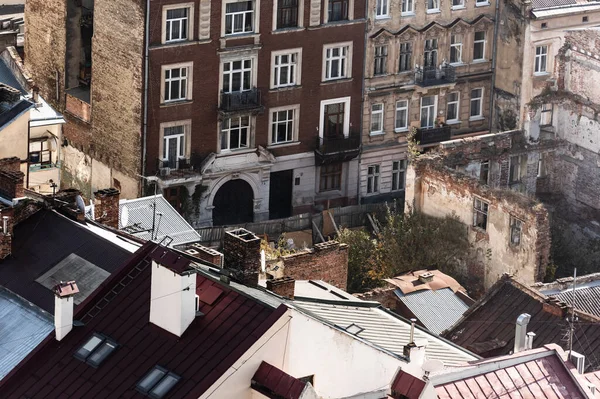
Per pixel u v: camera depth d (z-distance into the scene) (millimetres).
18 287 64875
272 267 84188
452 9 121188
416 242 106062
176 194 112938
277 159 116375
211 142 113250
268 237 113250
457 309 91938
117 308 61000
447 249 105188
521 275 101312
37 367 60031
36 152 94875
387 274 105312
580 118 115750
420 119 122875
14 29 127500
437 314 91000
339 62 117562
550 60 118062
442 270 105188
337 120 118812
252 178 115750
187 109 111562
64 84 116750
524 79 119312
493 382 59875
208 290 59719
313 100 116938
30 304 63812
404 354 62375
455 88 123125
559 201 117625
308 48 115562
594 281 91875
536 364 61188
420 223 106438
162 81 110125
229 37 111688
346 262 87812
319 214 115250
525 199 100812
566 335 79750
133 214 92312
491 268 103062
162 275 58719
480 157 111500
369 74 119000
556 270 113375
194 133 112375
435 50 121875
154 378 57375
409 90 121312
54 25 116500
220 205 115875
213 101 112500
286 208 118688
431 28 120625
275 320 57312
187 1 109188
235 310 58750
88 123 115062
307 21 114875
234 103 112875
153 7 107875
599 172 114750
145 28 108000
